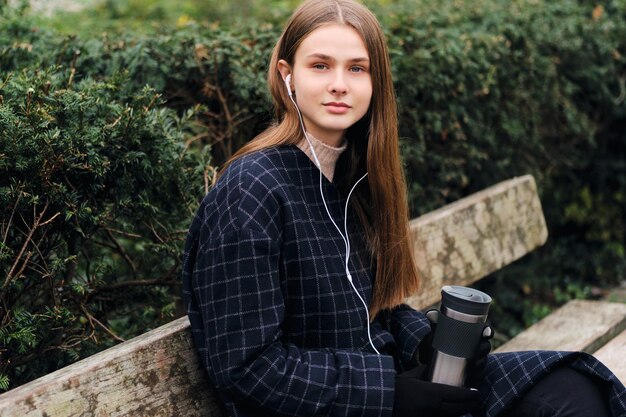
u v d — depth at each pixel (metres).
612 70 4.09
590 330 2.79
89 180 1.93
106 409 1.56
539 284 4.30
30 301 2.04
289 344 1.65
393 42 2.96
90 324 2.05
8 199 1.74
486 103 3.38
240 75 2.63
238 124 2.74
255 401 1.57
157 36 2.74
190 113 2.29
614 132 4.52
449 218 2.70
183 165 2.16
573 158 4.20
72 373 1.52
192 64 2.61
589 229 4.60
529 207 3.10
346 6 1.76
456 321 1.67
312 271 1.69
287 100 1.80
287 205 1.66
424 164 3.28
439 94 3.12
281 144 1.77
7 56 2.50
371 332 1.84
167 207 2.20
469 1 3.74
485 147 3.51
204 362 1.70
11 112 1.77
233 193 1.63
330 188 1.81
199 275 1.65
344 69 1.72
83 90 1.95
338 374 1.63
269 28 2.86
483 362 1.72
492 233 2.88
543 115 3.87
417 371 1.76
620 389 1.69
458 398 1.64
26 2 2.78
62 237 1.95
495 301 4.04
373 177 1.85
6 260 1.83
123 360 1.61
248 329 1.57
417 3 3.59
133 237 2.34
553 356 1.74
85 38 2.74
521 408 1.72
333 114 1.72
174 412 1.69
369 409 1.62
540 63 3.58
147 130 1.99
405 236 1.92
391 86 1.82
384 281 1.89
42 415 1.45
